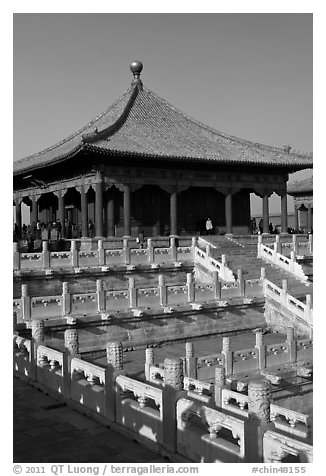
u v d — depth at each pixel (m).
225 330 35.09
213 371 25.44
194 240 44.78
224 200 62.97
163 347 31.94
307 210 90.88
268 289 37.41
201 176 56.38
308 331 34.84
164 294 33.16
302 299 39.59
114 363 16.66
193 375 24.84
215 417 13.26
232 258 46.44
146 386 15.27
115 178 51.19
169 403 14.37
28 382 21.48
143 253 40.66
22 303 28.00
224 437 14.96
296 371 27.20
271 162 57.22
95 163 50.12
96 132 51.34
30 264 35.31
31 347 21.33
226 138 62.88
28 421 17.09
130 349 30.81
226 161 54.19
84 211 52.69
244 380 26.05
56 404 18.67
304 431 17.73
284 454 11.95
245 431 12.53
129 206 51.88
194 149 56.09
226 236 56.91
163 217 58.91
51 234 53.69
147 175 53.06
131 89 65.19
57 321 28.30
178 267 42.09
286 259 44.91
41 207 70.88
